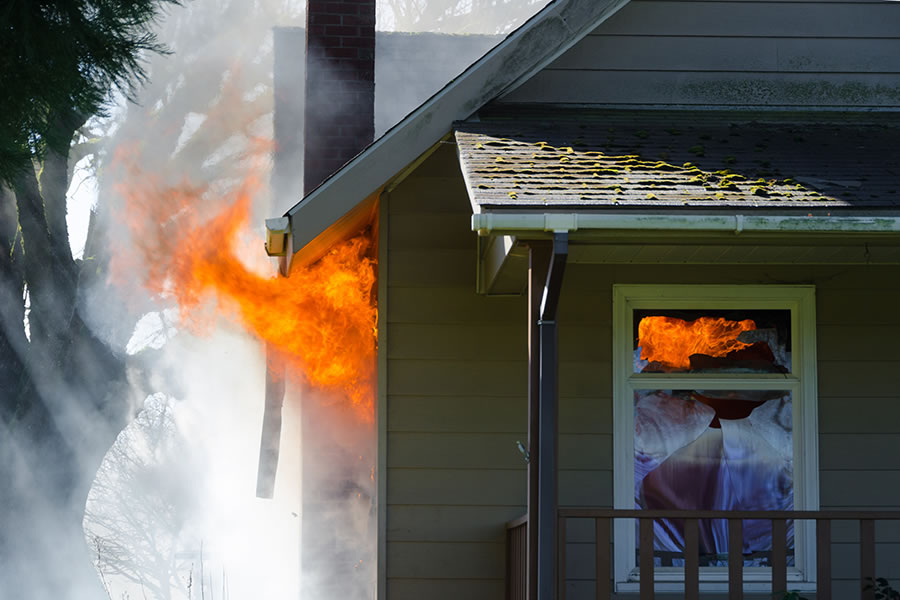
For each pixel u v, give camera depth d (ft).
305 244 30.68
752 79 33.76
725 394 32.19
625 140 30.09
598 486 31.63
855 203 24.17
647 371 32.17
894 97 34.06
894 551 31.65
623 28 33.55
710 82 33.68
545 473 24.36
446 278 32.35
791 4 34.14
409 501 31.55
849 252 26.99
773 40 33.96
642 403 32.14
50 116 33.37
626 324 32.24
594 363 32.04
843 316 32.27
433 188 32.58
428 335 32.12
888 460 31.94
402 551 31.37
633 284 32.17
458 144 29.07
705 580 31.24
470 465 31.71
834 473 31.83
